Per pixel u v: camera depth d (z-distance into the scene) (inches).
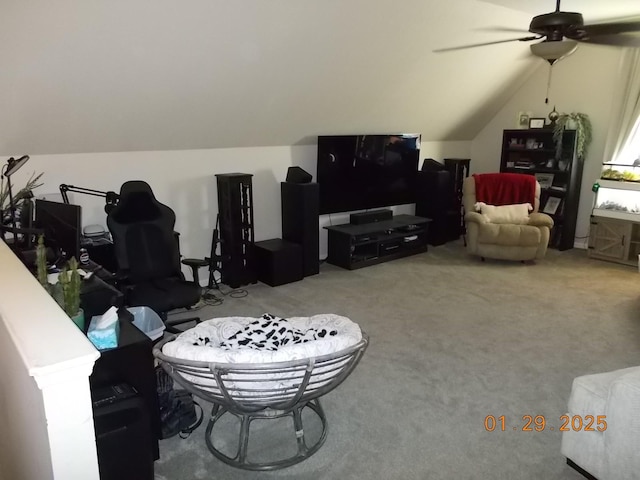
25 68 107.3
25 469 63.5
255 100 152.9
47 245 104.9
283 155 186.9
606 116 212.1
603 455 69.2
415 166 223.6
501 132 251.9
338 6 131.3
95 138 137.7
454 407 95.6
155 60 120.6
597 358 115.6
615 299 156.8
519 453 82.0
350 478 76.1
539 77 231.6
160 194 158.6
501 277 181.3
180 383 73.5
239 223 165.3
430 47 169.5
